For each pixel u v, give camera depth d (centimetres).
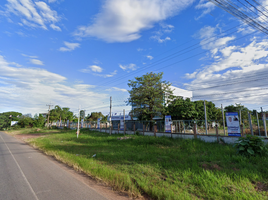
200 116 2697
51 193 479
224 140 1284
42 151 1280
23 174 669
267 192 467
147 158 920
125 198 454
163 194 443
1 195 464
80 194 472
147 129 2334
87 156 1014
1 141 2230
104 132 3006
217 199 430
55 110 6650
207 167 725
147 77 2248
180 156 929
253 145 853
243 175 593
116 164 812
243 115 2914
